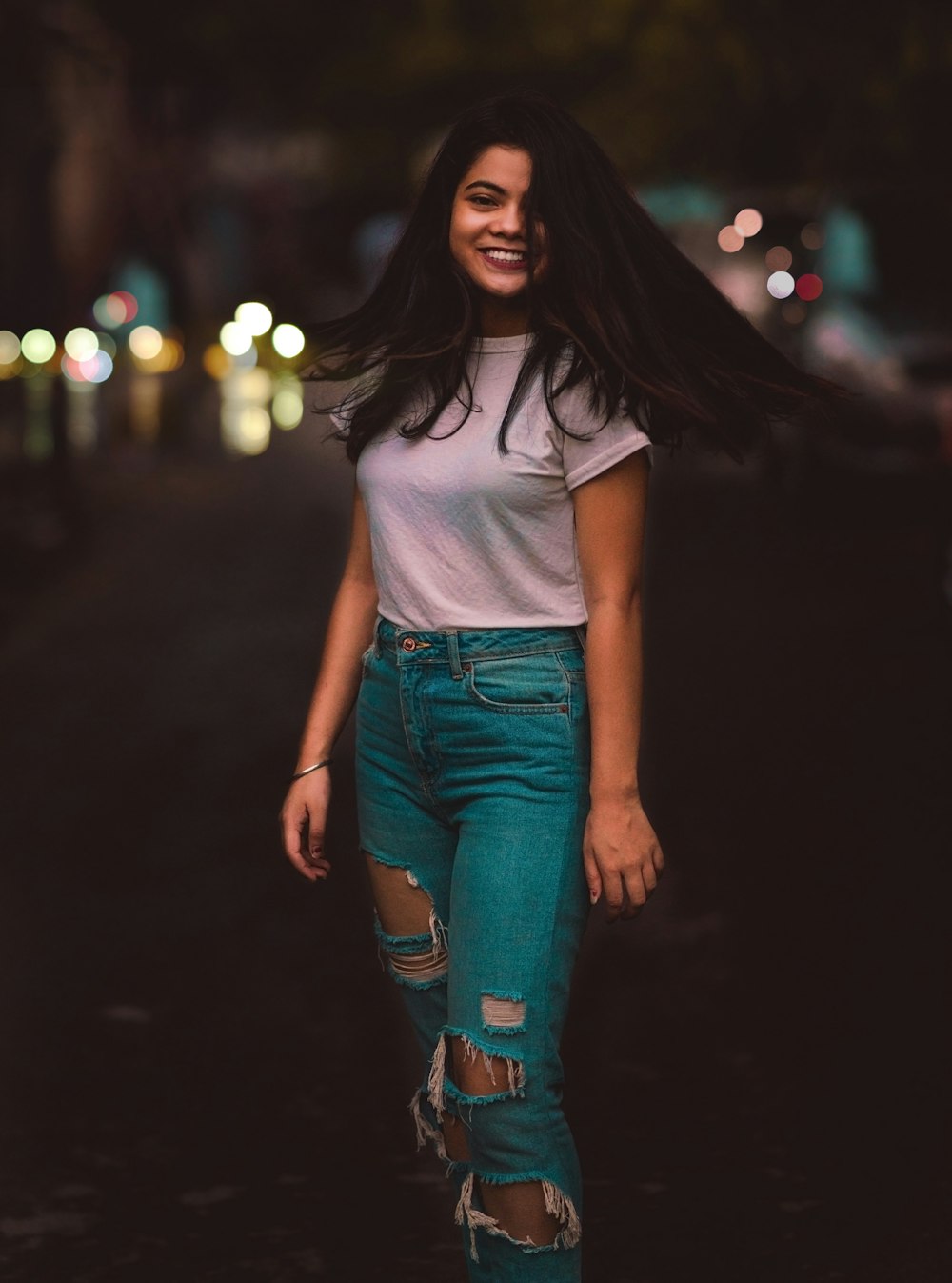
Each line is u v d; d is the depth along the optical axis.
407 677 3.60
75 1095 5.50
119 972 6.53
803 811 8.31
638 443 3.48
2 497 18.75
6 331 36.06
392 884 3.75
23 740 9.92
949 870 7.44
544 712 3.55
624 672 3.52
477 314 3.62
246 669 11.62
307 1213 4.77
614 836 3.51
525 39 53.44
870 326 17.88
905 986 6.25
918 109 23.30
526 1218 3.54
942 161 23.72
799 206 22.69
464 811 3.61
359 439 3.64
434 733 3.59
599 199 3.54
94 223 44.28
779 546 16.19
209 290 50.59
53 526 17.31
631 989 6.30
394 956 3.80
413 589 3.59
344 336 3.77
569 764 3.56
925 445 17.39
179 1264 4.52
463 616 3.56
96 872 7.70
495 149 3.56
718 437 3.62
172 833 8.21
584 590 3.57
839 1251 4.52
